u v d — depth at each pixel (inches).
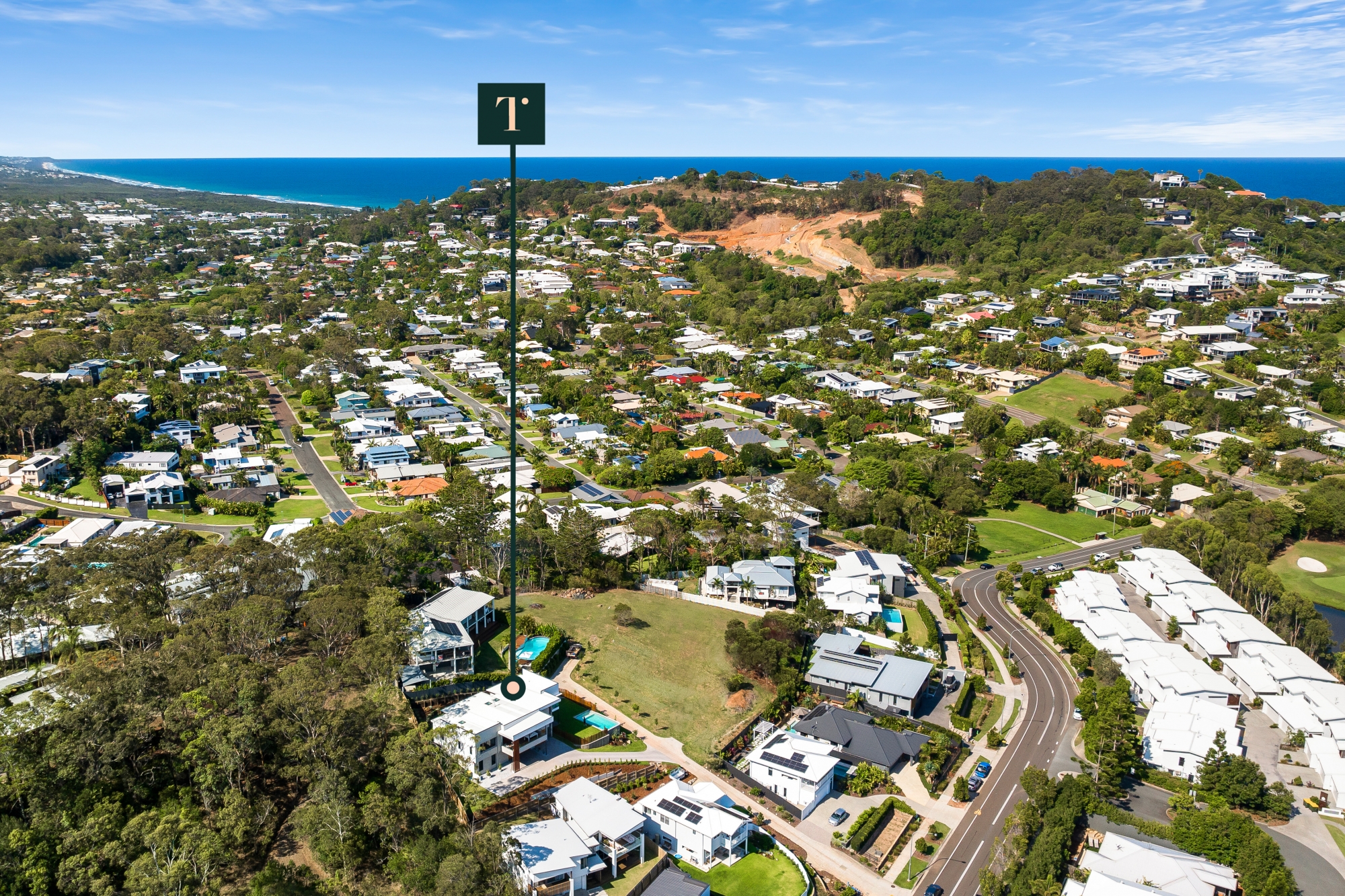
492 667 3464.6
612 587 4379.9
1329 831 2827.3
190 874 2080.5
